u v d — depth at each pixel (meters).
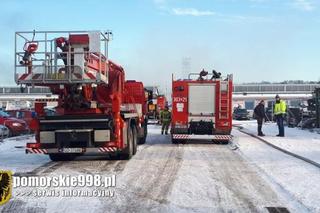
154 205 7.78
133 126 15.07
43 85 12.55
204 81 19.02
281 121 22.00
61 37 12.24
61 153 12.80
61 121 12.70
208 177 10.48
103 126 12.66
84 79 12.17
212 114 18.98
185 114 19.08
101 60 12.81
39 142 12.76
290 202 8.03
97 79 12.17
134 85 17.34
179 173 11.05
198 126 19.00
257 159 13.74
